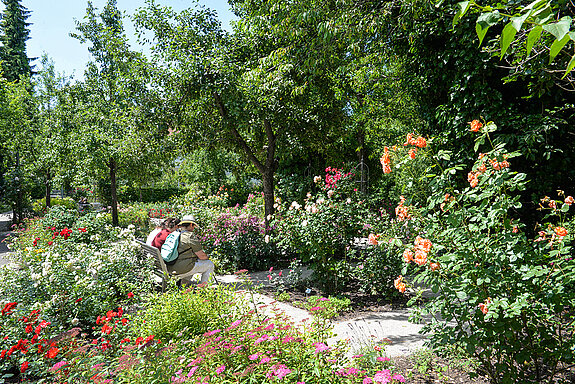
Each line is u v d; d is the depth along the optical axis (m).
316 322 3.15
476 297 2.57
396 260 5.23
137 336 3.42
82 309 4.16
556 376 2.86
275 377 2.29
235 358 2.70
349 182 6.29
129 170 13.95
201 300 3.69
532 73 4.24
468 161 5.55
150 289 5.34
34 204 19.95
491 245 2.69
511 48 3.81
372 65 9.01
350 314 4.85
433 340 2.92
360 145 15.16
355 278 6.43
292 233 6.09
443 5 5.20
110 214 14.09
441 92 6.18
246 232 8.08
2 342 3.52
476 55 5.14
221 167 20.03
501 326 2.53
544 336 2.56
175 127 8.59
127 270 5.44
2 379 3.15
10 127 19.30
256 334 2.81
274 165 9.60
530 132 4.62
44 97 21.34
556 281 2.61
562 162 4.88
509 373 2.58
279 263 8.09
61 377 2.68
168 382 2.43
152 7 8.12
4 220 20.86
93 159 12.73
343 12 5.65
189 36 8.09
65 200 21.67
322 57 6.37
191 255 5.52
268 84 7.25
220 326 3.34
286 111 8.12
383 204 11.74
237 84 7.68
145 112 8.23
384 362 2.91
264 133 9.62
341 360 2.81
